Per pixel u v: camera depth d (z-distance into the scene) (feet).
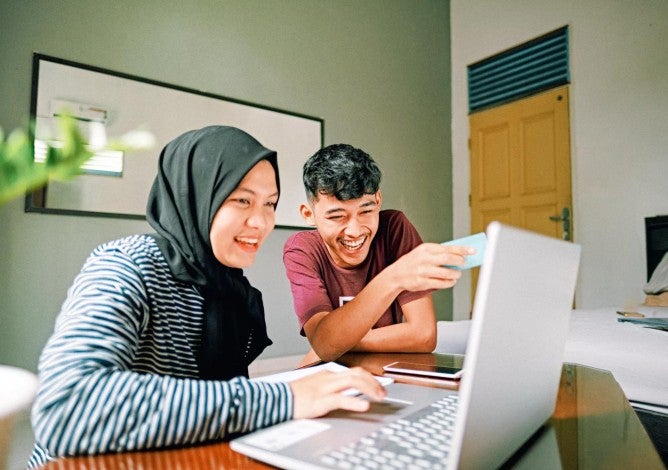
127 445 1.62
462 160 15.14
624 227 11.19
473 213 14.75
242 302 3.10
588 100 11.96
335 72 12.50
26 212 7.86
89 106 8.50
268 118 11.02
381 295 3.36
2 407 1.04
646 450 1.76
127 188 8.84
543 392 1.91
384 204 13.56
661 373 3.76
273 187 2.94
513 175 13.69
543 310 1.73
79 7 8.51
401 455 1.53
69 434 1.57
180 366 2.48
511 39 13.82
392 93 13.87
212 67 10.21
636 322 5.87
